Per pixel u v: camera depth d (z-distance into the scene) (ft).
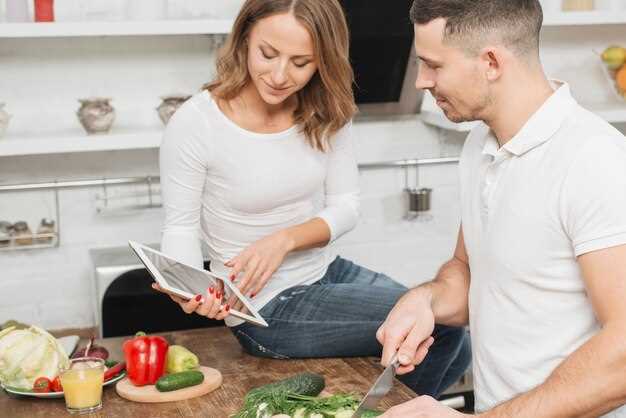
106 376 7.23
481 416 5.03
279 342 7.88
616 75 12.71
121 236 11.94
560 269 5.39
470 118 5.74
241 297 7.40
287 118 7.92
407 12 11.50
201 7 10.99
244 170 7.79
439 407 5.22
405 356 5.93
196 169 7.79
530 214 5.42
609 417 5.43
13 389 7.06
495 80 5.51
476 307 6.06
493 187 5.74
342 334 7.82
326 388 7.02
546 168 5.36
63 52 11.38
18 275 11.66
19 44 11.20
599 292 4.94
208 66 11.95
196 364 7.41
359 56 11.75
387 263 13.23
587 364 4.79
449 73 5.55
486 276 5.86
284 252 7.79
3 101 11.28
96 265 10.78
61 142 10.62
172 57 11.80
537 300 5.55
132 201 11.87
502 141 5.74
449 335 7.95
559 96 5.46
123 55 11.61
